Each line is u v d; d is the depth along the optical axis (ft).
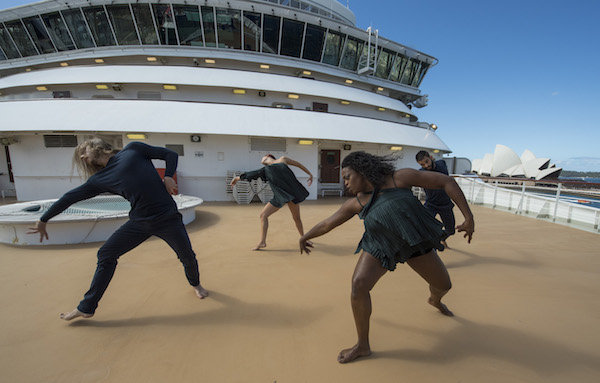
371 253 5.43
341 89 43.70
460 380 5.15
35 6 37.17
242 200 29.99
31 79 35.91
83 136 29.45
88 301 6.99
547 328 6.92
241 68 42.86
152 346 6.19
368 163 5.28
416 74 54.54
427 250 5.79
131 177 6.51
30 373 5.31
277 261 12.03
